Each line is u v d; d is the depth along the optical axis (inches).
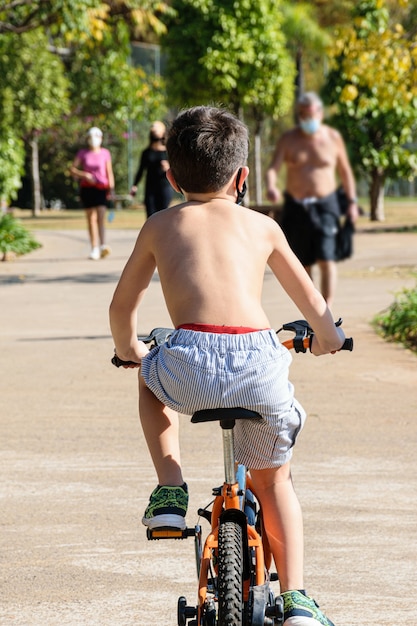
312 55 3855.8
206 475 649.0
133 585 488.4
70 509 591.8
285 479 383.9
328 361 1005.8
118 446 719.7
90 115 4074.8
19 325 1263.5
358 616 448.5
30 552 528.1
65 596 474.3
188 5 3553.2
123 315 394.3
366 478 642.2
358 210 1117.1
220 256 371.9
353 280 1659.7
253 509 389.7
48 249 2498.8
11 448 713.6
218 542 346.0
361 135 3171.8
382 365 982.4
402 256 2069.4
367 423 772.0
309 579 488.7
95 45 2230.6
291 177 1106.7
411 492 616.1
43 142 4840.1
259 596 340.2
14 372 968.9
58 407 831.7
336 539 539.2
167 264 376.5
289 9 3639.3
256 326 364.2
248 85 3627.0
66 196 5265.8
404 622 442.6
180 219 382.3
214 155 378.9
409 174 3299.7
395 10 2940.5
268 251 382.6
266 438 365.7
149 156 1717.5
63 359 1034.1
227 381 349.4
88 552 528.4
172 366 356.8
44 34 2965.1
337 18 3786.9
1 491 622.8
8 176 2650.1
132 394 880.9
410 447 709.9
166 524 366.6
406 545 531.8
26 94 3366.1
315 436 737.0
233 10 3558.1
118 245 2593.5
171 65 3646.7
